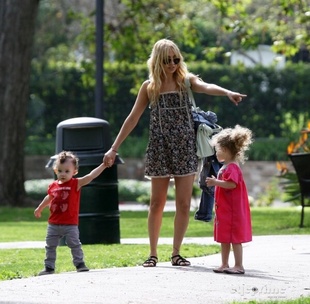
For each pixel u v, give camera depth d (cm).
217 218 1783
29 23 4666
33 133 7881
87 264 2005
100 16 3941
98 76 3931
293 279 1698
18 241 2764
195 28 5681
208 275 1736
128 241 2694
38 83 7775
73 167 1919
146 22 5575
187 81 1914
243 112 7681
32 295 1527
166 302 1446
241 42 4966
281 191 5497
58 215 1903
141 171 7394
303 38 4941
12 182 4662
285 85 7694
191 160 1911
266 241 2528
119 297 1496
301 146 3897
